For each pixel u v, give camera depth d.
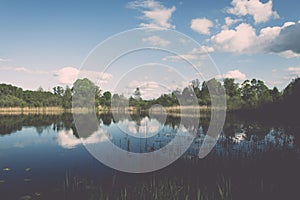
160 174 7.52
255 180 6.66
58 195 6.11
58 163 9.07
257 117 24.34
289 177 6.79
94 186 6.65
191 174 7.40
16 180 7.25
